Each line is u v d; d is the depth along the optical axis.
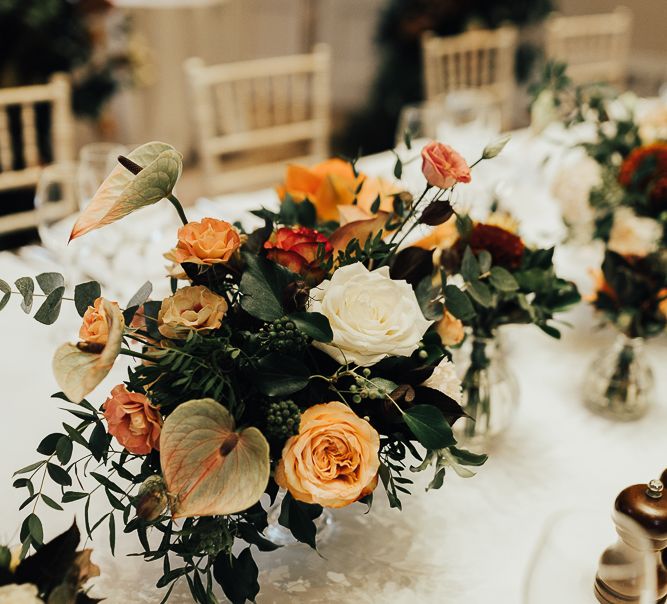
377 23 3.72
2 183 1.86
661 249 1.02
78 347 0.55
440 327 0.74
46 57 2.59
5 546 0.56
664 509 0.61
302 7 4.54
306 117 3.98
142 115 3.84
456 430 0.92
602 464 0.92
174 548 0.62
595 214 1.15
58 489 0.84
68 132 1.86
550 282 0.84
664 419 1.01
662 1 4.25
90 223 0.58
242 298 0.62
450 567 0.77
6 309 1.18
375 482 0.61
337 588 0.74
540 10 3.67
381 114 3.87
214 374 0.59
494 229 0.82
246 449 0.55
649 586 0.59
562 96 1.18
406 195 0.76
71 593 0.56
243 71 2.18
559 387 1.07
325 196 0.83
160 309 0.63
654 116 1.33
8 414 0.95
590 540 0.66
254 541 0.64
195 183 3.83
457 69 3.06
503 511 0.84
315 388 0.64
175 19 3.80
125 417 0.59
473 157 1.59
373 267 0.73
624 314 0.94
